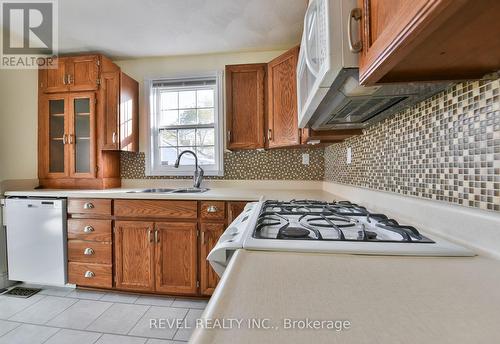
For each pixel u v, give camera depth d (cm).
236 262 57
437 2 38
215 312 37
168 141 269
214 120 259
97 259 201
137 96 261
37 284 217
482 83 66
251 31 213
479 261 58
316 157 244
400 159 107
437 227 79
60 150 240
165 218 194
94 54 239
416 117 95
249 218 100
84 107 236
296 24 203
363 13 65
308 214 108
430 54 55
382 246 65
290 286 45
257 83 220
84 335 151
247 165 252
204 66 255
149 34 217
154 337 149
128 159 265
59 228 203
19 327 158
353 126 138
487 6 38
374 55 59
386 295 42
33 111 237
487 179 65
